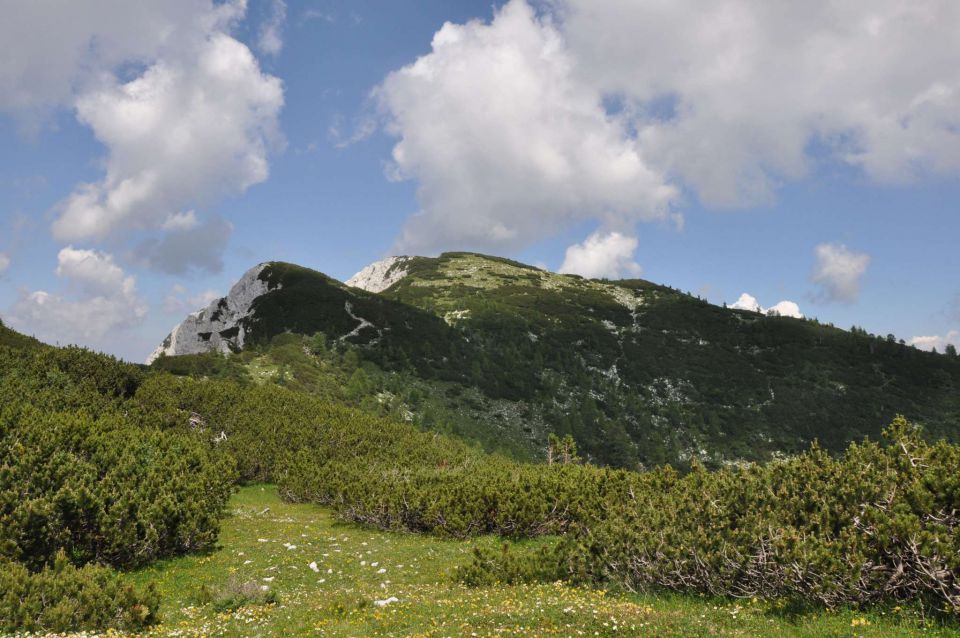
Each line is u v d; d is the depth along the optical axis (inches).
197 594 677.3
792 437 6053.2
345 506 1390.3
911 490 517.3
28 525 758.5
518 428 5354.3
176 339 6584.6
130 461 1095.0
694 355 7711.6
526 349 7007.9
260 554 944.9
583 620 479.5
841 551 500.4
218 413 2137.1
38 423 1147.3
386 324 6378.0
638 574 647.8
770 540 549.3
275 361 4552.2
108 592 546.9
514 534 1084.5
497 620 492.7
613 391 6565.0
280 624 516.1
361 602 579.2
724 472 802.8
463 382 5797.2
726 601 563.2
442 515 1170.0
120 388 2050.9
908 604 468.4
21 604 500.1
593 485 1139.3
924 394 6899.6
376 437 2317.9
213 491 1249.4
